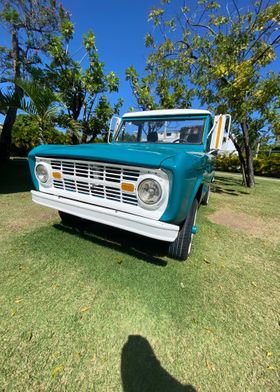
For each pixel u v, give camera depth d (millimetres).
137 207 2012
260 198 7098
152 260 2621
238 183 10867
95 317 1749
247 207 5742
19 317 1701
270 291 2240
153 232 1901
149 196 1897
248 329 1744
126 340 1573
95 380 1306
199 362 1459
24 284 2072
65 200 2387
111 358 1440
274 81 6387
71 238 3021
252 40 7098
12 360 1389
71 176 2355
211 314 1869
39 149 2643
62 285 2092
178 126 3559
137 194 1952
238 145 9523
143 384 1301
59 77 7301
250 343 1621
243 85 6402
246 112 6848
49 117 6371
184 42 8672
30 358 1407
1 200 4648
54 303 1865
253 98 6746
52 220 3631
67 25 7180
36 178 2711
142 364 1417
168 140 3617
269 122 8562
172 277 2332
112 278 2238
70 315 1751
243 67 6406
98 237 3092
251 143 9430
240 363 1472
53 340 1535
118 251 2758
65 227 3367
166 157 1892
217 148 3398
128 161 1924
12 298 1891
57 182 2535
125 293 2037
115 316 1771
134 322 1728
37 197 2607
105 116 8109
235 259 2863
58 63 7344
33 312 1757
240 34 7020
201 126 3426
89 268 2377
